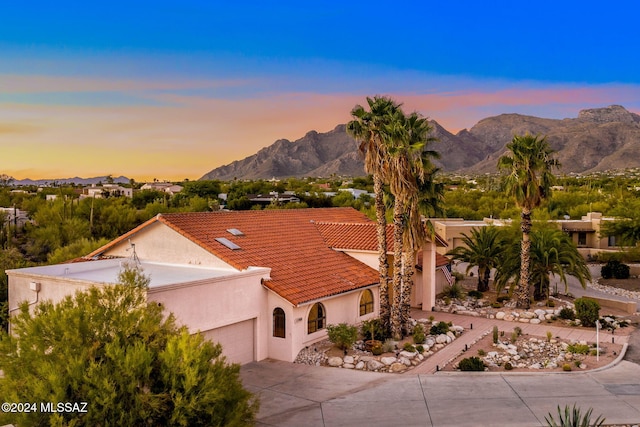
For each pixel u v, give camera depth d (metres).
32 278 21.62
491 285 39.41
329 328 23.33
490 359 21.97
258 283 22.34
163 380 11.05
